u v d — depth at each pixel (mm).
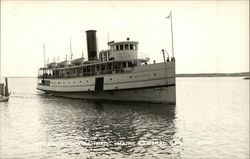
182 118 28000
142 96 35500
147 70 34219
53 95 52531
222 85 113250
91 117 27656
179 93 70500
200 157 15945
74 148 17188
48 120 26641
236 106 40594
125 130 21766
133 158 15461
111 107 34156
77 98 44250
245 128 23562
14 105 39281
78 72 42500
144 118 26875
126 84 35688
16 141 18875
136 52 37406
